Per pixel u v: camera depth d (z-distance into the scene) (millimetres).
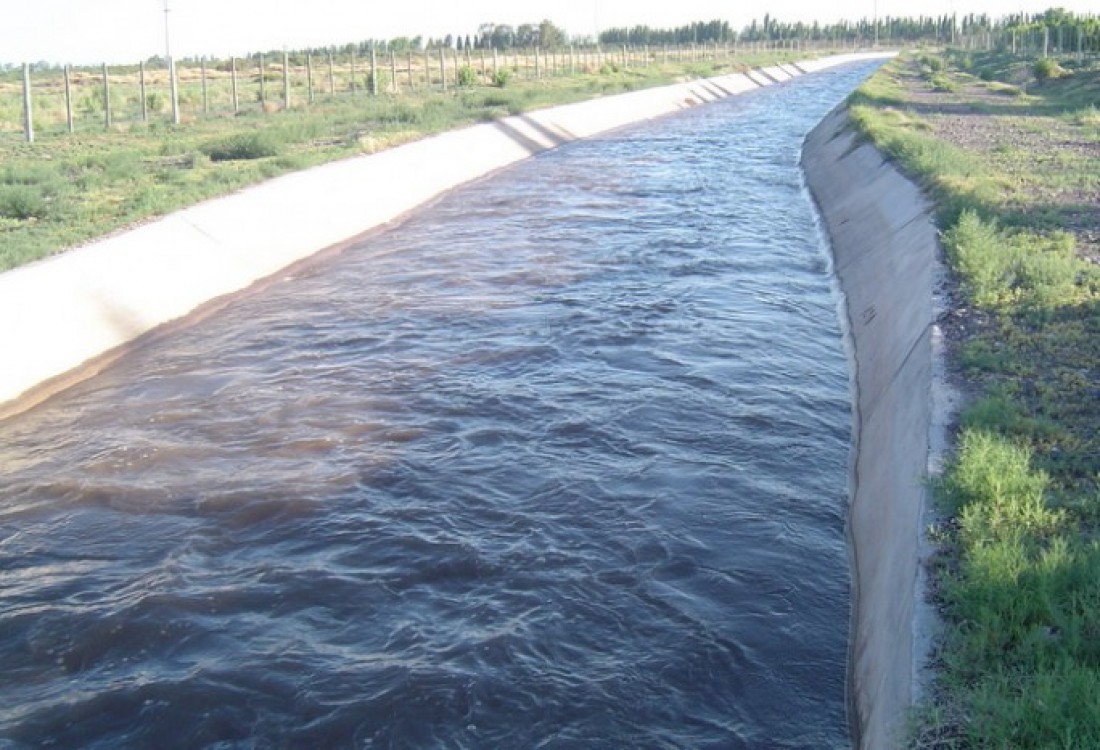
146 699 8016
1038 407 9531
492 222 26344
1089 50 69188
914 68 80062
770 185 31781
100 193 24109
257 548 10266
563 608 9055
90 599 9422
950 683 5926
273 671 8289
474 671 8211
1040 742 5188
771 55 126188
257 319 18172
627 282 19859
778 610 9000
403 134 33969
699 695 7914
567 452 12258
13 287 15625
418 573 9703
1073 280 13164
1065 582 6430
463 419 13297
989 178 20672
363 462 12070
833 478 11562
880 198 21844
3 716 7883
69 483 11828
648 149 41438
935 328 11969
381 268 21672
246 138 30891
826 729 7520
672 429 12859
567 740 7453
